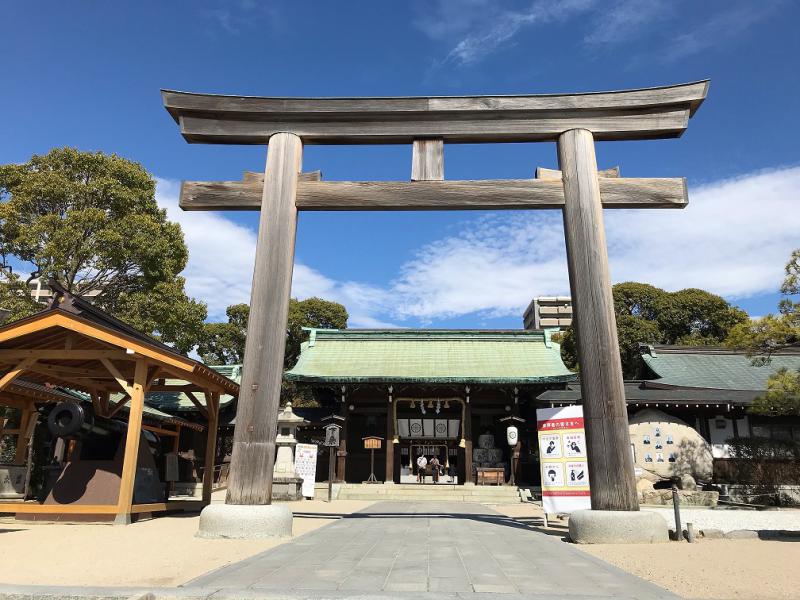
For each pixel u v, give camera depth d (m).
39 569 5.64
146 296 21.08
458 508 15.66
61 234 19.12
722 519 12.55
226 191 10.34
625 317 35.31
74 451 11.13
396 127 10.61
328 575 5.33
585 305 9.34
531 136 10.59
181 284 23.09
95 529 9.15
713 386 24.69
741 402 21.23
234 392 13.74
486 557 6.51
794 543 8.01
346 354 28.42
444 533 8.77
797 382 14.23
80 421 10.30
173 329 21.95
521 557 6.56
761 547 7.63
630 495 8.38
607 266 9.55
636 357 29.75
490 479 23.08
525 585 4.96
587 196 9.90
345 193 10.27
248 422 8.85
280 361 9.24
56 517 10.12
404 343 29.75
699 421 22.38
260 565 5.84
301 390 41.44
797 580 5.41
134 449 10.26
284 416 19.45
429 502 18.98
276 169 10.27
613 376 8.91
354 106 10.58
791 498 17.47
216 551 6.90
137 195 22.14
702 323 38.25
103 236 19.50
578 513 8.26
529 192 10.16
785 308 14.23
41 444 16.42
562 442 9.70
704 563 6.38
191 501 12.92
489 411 25.34
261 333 9.27
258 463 8.67
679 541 8.12
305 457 19.61
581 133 10.29
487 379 23.98
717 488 19.89
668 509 15.58
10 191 20.98
